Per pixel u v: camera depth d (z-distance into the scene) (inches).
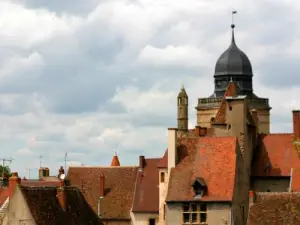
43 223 3951.8
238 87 6363.2
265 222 3961.6
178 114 6382.9
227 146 4832.7
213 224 4640.8
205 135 5182.1
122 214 5251.0
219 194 4658.0
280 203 4015.8
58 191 4173.2
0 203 4776.1
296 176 4886.8
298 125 5128.0
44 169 6358.3
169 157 4859.7
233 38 6737.2
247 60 6653.5
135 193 5280.5
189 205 4702.3
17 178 4146.2
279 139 5132.9
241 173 4847.4
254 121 5251.0
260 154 5093.5
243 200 4845.0
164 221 4980.3
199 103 6599.4
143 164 5378.9
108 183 5428.2
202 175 4758.9
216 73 6653.5
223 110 5206.7
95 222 4303.6
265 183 4985.2
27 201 3969.0
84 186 5438.0
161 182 5014.8
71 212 4175.7
